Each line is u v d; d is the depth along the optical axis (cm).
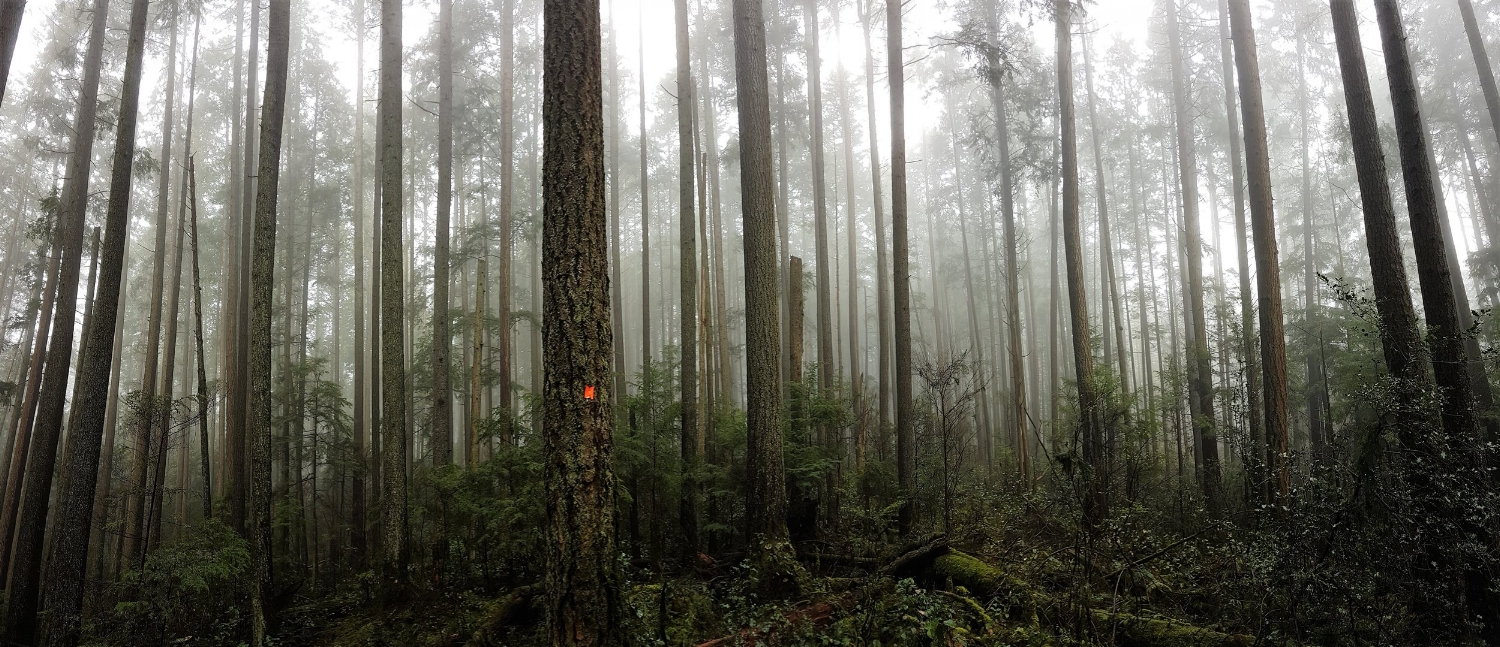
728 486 1179
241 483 1387
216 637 951
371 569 1378
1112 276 2267
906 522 1191
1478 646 561
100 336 1052
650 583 960
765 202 1040
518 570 1120
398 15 1160
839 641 647
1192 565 782
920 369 1341
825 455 1289
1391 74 778
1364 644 585
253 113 1795
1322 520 621
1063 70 1420
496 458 1155
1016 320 1930
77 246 1214
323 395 1906
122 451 1980
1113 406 1238
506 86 1812
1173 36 2153
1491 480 619
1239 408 1147
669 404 1330
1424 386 642
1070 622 668
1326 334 1753
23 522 1099
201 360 1149
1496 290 2108
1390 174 2070
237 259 2006
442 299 1453
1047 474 1538
